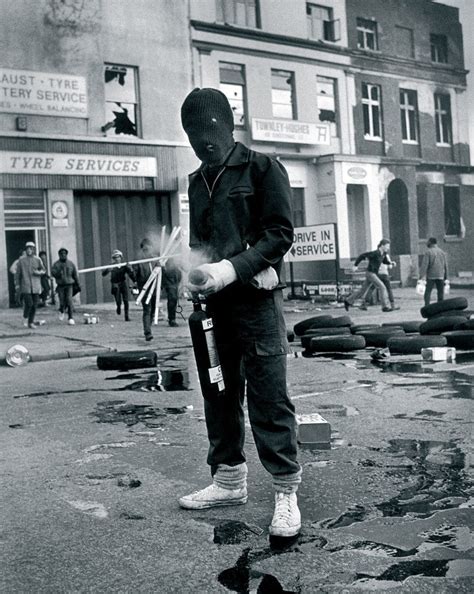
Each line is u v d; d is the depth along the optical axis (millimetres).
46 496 3990
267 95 27922
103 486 4145
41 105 22188
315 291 22000
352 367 8633
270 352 3221
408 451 4633
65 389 7891
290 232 3193
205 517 3521
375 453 4613
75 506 3795
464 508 3514
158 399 6992
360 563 2891
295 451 3305
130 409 6512
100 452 4953
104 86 23484
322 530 3275
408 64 33250
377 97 32344
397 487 3885
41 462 4742
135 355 9555
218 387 3297
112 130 23938
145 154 24266
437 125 35562
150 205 24844
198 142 3229
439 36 35500
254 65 27500
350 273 26703
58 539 3314
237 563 2945
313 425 4898
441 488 3840
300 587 2697
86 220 23453
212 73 26312
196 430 5531
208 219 3305
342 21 30516
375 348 10516
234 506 3664
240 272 3027
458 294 24438
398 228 32719
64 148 22547
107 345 12227
